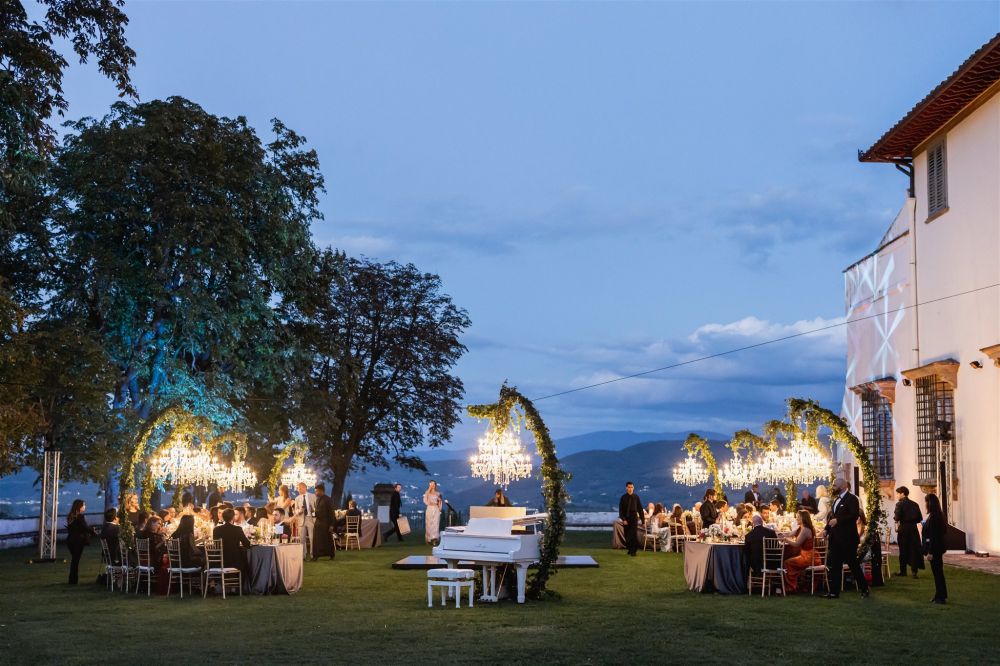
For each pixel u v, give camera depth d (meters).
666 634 12.95
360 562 24.77
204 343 33.88
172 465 25.27
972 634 12.89
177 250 32.72
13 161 24.09
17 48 24.31
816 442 23.98
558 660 11.13
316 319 44.12
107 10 25.45
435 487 32.38
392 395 47.78
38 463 29.05
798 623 13.88
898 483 28.95
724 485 29.77
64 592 18.45
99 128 31.94
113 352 31.89
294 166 36.69
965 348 24.95
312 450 42.34
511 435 21.42
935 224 26.92
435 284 48.16
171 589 18.38
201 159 32.88
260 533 19.75
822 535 18.92
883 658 11.19
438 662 11.03
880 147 28.58
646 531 28.44
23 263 31.84
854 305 33.09
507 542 16.48
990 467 23.52
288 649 11.97
